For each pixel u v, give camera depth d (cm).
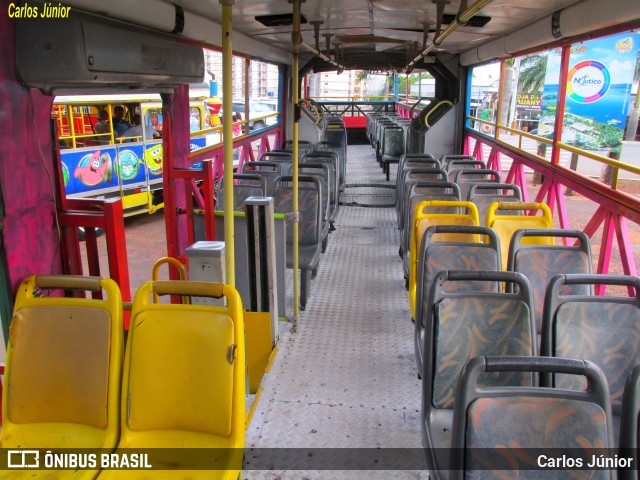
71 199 302
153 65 324
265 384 338
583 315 235
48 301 221
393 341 402
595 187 441
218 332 208
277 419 301
